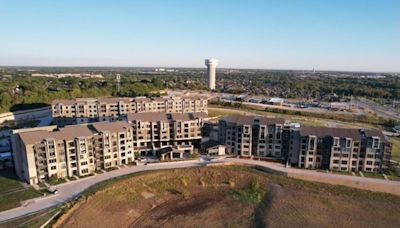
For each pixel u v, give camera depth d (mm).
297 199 111750
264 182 124688
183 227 95438
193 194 117938
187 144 164250
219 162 139625
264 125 147000
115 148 133625
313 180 124812
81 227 90125
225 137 154250
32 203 99938
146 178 122125
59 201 101625
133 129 154625
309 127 141125
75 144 121062
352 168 132500
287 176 128000
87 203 100812
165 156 145125
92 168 127438
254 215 102875
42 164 115562
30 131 121625
